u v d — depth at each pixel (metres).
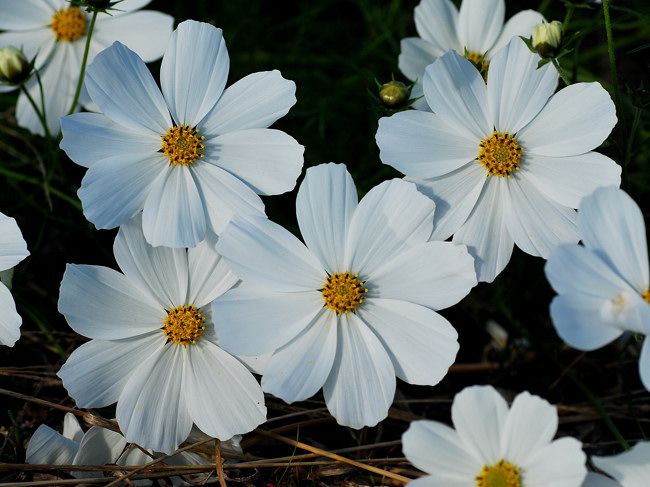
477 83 0.45
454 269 0.43
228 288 0.44
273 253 0.43
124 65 0.44
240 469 0.46
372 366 0.43
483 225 0.45
